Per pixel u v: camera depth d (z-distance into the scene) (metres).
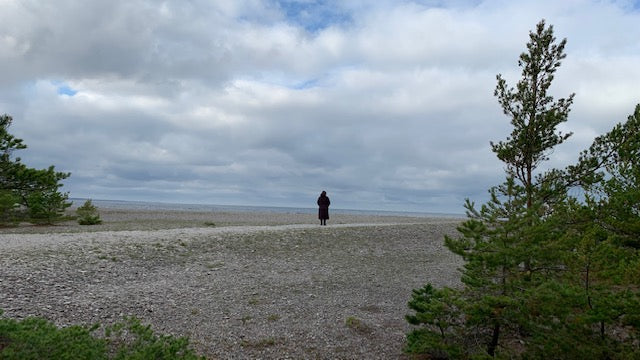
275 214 61.41
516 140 13.41
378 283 13.84
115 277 12.55
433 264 17.39
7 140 26.25
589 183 12.32
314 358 7.96
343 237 22.33
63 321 8.76
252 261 16.05
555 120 12.90
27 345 5.51
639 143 11.95
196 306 10.52
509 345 7.55
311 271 15.04
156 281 12.52
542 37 13.44
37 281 11.30
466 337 7.75
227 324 9.43
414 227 28.00
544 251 6.65
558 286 6.18
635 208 10.10
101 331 8.27
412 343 7.83
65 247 15.64
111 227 25.88
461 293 7.17
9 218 26.03
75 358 5.58
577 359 5.89
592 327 6.53
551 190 12.03
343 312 10.67
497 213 7.08
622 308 5.71
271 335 8.92
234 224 31.52
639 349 5.87
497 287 6.80
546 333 6.39
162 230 22.45
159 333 8.59
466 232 7.10
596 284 6.60
